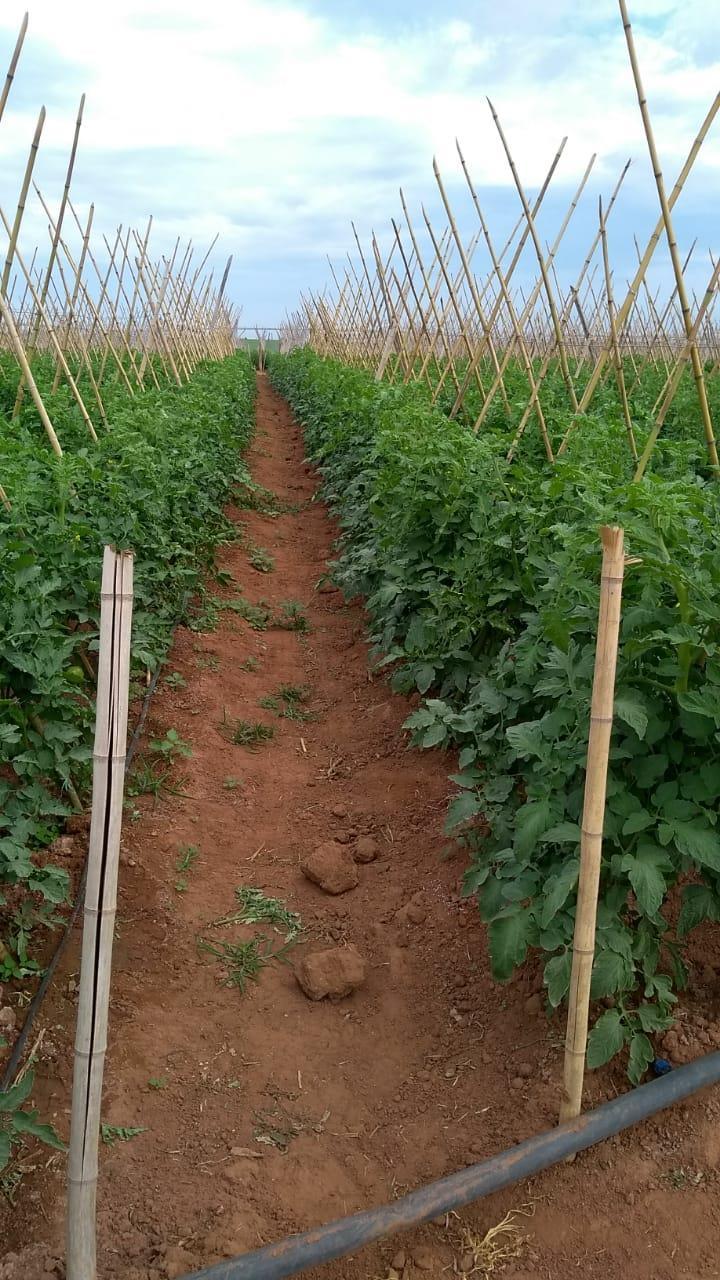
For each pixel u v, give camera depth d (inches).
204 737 224.2
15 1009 134.0
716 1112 115.7
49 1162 111.7
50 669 151.9
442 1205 103.0
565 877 111.1
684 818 116.3
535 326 799.7
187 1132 119.0
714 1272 99.6
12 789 150.5
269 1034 137.3
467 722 157.2
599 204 271.6
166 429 345.4
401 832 187.3
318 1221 107.0
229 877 173.8
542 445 298.7
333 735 235.0
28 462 215.2
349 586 306.0
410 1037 137.1
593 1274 100.5
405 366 526.9
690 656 112.6
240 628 306.2
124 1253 101.5
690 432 383.9
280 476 643.5
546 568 169.2
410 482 236.2
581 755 120.7
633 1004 130.3
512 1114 119.3
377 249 573.9
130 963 147.2
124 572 78.4
